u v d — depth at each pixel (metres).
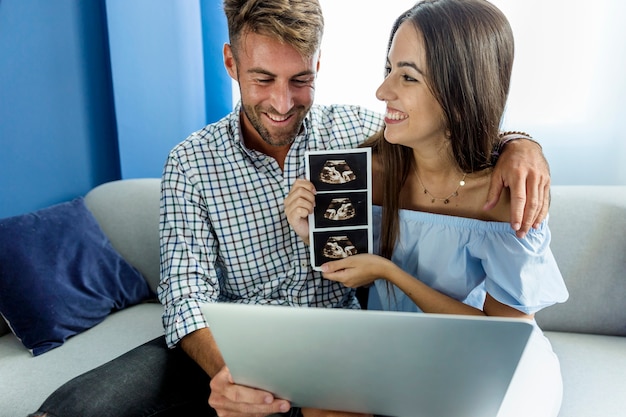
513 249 1.04
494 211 1.07
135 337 1.47
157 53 1.96
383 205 1.17
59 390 0.98
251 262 1.24
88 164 1.91
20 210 1.70
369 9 1.94
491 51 1.00
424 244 1.14
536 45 1.85
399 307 1.21
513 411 0.93
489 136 1.05
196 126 2.08
